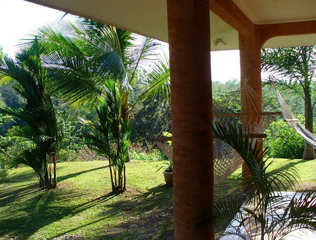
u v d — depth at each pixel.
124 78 4.49
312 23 4.09
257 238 2.69
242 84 4.16
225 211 2.08
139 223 3.47
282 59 6.62
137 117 12.92
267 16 3.99
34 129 5.14
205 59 2.15
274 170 5.88
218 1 2.96
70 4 3.17
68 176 6.31
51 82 5.07
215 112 3.35
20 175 6.77
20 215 3.99
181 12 2.10
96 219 3.70
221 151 2.84
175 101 2.18
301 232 2.74
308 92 7.05
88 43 5.64
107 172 6.52
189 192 2.14
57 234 3.27
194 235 2.13
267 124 3.36
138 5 3.29
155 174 6.12
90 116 12.26
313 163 6.50
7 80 6.02
